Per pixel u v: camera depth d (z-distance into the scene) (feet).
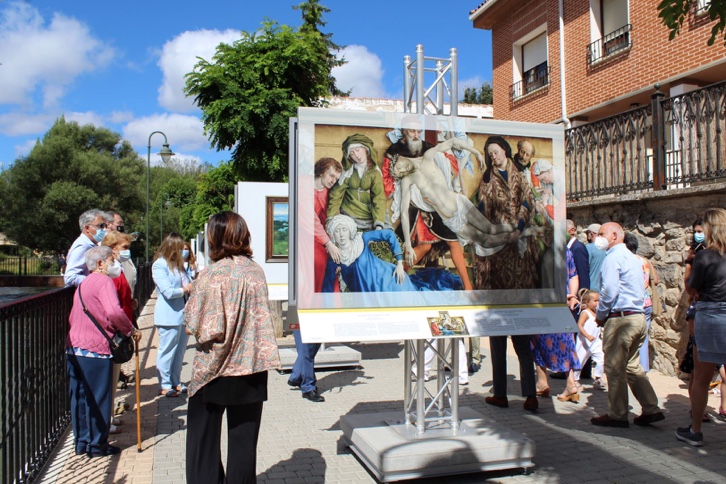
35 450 14.37
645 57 39.40
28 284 113.39
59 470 14.65
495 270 15.19
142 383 24.58
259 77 38.40
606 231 17.98
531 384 20.07
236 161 39.88
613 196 28.45
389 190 14.40
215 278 11.26
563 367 20.94
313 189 13.87
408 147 14.61
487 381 24.91
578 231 30.63
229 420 11.53
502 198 15.40
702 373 16.08
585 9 44.75
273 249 29.76
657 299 24.45
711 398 21.13
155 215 194.29
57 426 16.87
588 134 30.22
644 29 39.52
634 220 26.55
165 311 21.86
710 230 15.58
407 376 15.28
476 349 26.86
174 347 22.12
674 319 24.27
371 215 14.24
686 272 20.89
